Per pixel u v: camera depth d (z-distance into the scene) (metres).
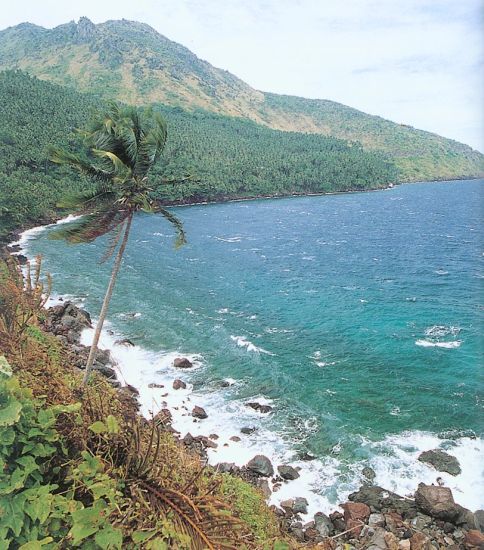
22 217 82.44
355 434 24.62
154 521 8.79
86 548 8.16
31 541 7.62
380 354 34.12
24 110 136.75
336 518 18.81
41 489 8.45
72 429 10.20
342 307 44.91
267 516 15.71
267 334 37.91
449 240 82.62
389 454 23.03
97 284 50.66
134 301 45.19
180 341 35.97
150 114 20.62
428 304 45.69
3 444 8.52
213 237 85.19
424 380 30.17
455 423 25.56
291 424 25.39
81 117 145.50
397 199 159.62
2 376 9.95
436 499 18.97
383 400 27.94
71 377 19.73
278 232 91.88
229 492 15.70
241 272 58.75
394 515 19.00
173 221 22.44
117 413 12.93
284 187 174.62
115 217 21.42
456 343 35.81
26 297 21.14
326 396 28.33
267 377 30.47
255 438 24.09
